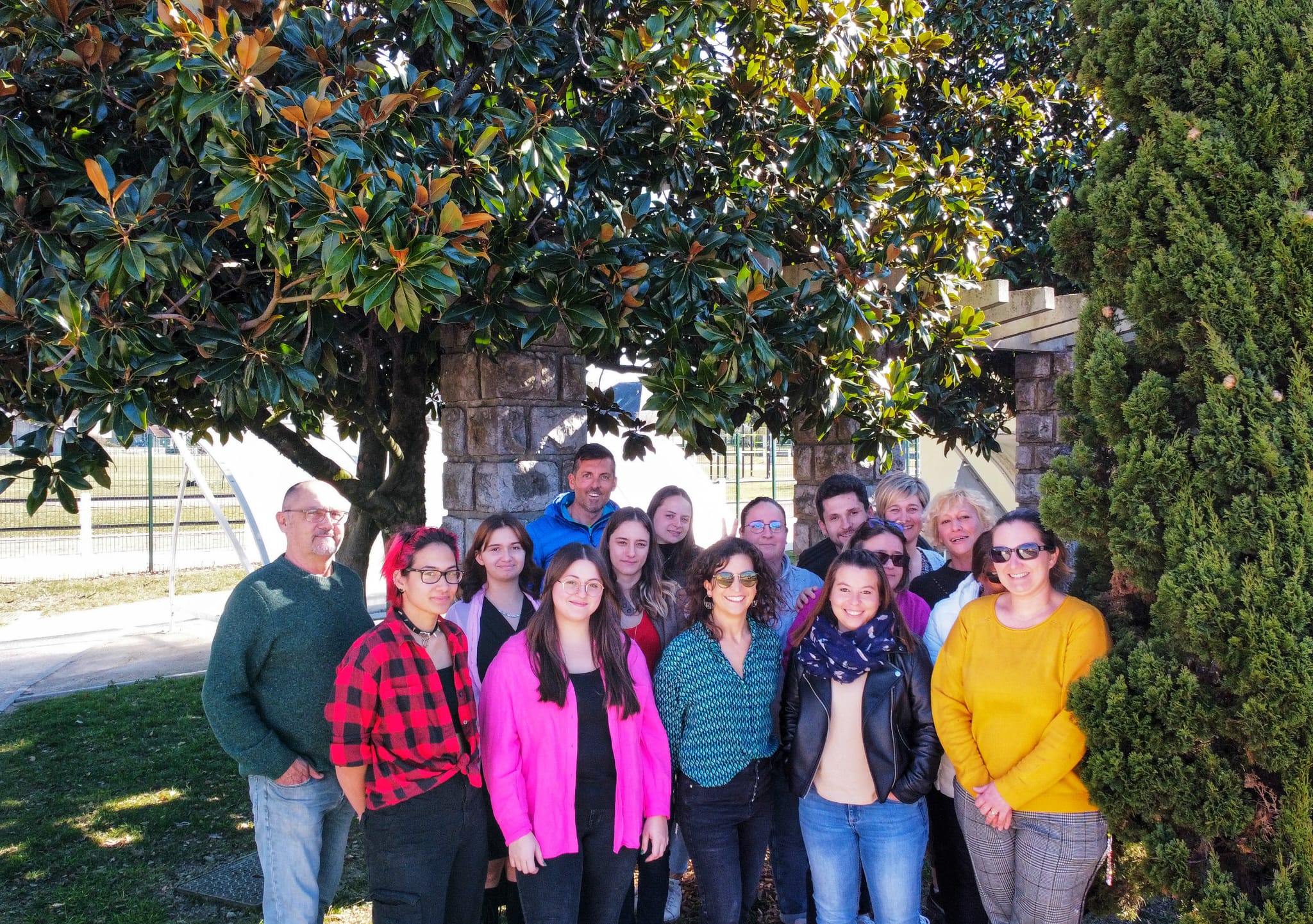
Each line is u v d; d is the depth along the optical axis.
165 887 4.24
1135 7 2.90
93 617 11.26
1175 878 2.58
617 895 2.94
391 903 2.73
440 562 2.79
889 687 2.94
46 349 3.24
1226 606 2.50
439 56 3.92
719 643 3.13
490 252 3.95
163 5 3.14
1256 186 2.63
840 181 4.92
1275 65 2.68
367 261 3.17
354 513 5.85
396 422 5.48
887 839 2.94
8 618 11.25
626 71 4.33
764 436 27.91
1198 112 2.76
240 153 3.14
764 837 3.18
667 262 4.23
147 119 3.48
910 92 8.22
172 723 6.84
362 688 2.73
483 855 2.96
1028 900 2.74
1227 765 2.54
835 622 3.10
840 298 4.69
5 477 3.44
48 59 3.51
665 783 3.04
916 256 5.46
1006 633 2.82
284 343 3.63
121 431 3.27
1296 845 2.45
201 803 5.28
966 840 2.95
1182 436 2.64
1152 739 2.55
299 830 2.97
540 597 3.36
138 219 3.20
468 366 4.67
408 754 2.74
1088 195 3.04
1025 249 8.30
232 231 3.83
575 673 2.97
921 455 13.95
